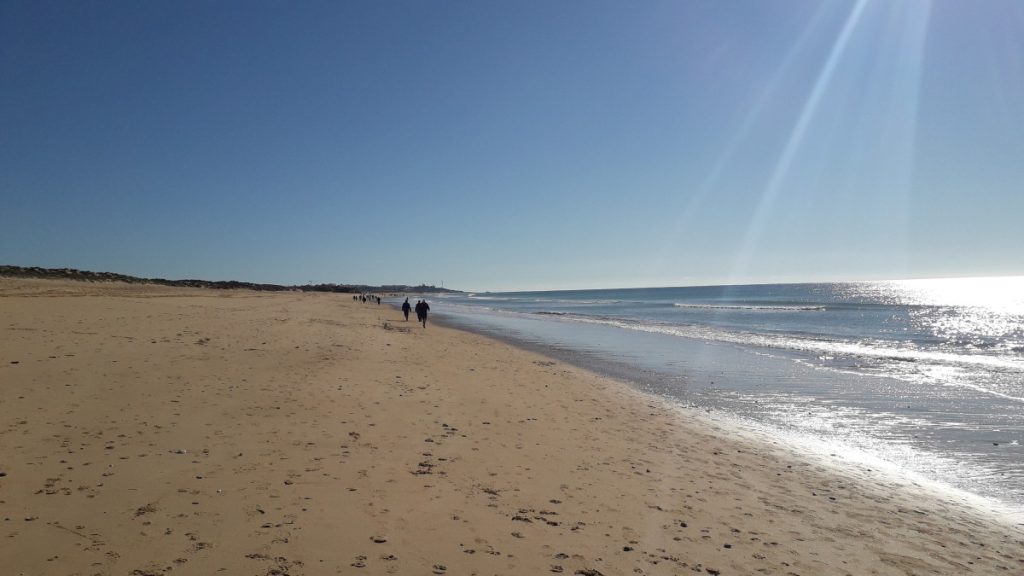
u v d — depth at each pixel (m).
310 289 198.00
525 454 7.94
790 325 40.59
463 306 90.12
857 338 30.23
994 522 6.60
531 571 4.50
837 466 8.60
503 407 11.15
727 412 12.31
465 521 5.37
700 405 13.00
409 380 13.20
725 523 5.98
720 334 32.28
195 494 5.46
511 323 42.78
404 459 7.14
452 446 7.96
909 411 12.43
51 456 6.24
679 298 129.00
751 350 23.95
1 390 9.00
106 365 11.70
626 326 39.19
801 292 164.75
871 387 15.28
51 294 37.88
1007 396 14.05
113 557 4.13
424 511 5.52
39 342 13.95
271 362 13.84
